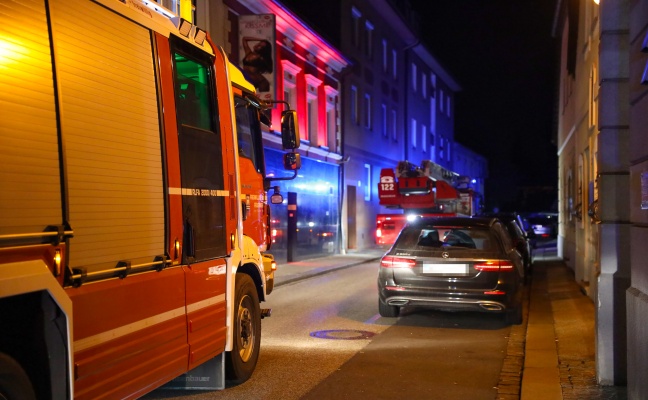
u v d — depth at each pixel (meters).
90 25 4.20
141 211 4.65
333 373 7.07
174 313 5.11
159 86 5.00
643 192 4.93
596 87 12.38
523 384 6.30
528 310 11.48
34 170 3.58
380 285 9.96
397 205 23.92
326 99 26.50
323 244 25.94
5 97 3.43
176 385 6.21
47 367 3.69
